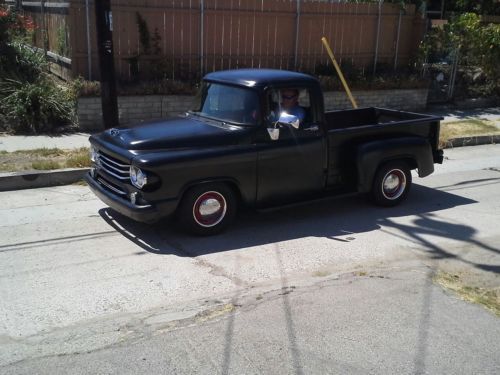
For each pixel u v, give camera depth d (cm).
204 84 710
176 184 584
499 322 466
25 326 436
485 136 1232
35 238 611
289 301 489
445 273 562
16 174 777
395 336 438
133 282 516
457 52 1526
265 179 646
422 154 767
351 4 1416
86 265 548
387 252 611
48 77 1219
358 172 712
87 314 457
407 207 774
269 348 415
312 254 597
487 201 811
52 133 1039
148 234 633
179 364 392
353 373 388
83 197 757
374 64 1508
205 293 500
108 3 845
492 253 618
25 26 1309
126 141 604
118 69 1188
